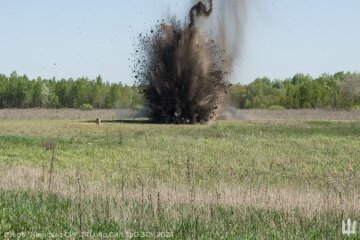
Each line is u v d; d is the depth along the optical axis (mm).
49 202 15500
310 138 37188
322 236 12375
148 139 35438
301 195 17203
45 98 142625
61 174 21891
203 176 23203
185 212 14258
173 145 33031
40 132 38750
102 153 29531
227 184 20672
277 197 16547
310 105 112688
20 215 13789
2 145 31344
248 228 13203
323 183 21625
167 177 22531
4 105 142875
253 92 134375
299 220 13672
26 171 21719
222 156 29000
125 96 142875
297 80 182125
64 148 31016
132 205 14641
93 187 18062
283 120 55781
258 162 27109
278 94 136750
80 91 144250
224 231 12664
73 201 15477
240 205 15539
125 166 25672
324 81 151875
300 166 26219
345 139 36812
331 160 27953
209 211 13953
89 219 13367
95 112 71438
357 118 62938
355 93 118250
